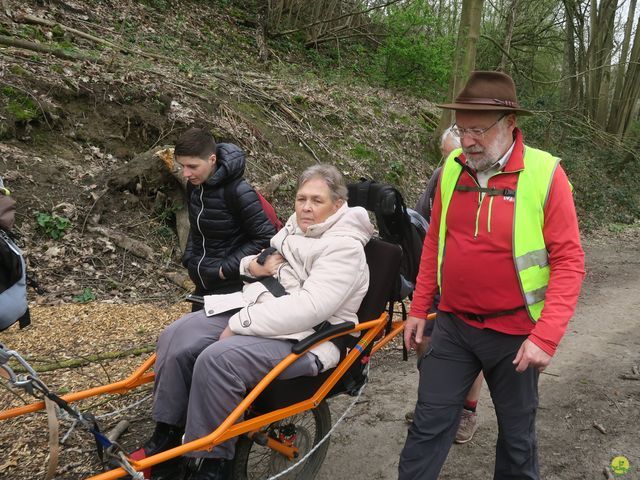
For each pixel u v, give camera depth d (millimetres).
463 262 2322
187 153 3062
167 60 9383
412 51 13406
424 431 2406
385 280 2707
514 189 2229
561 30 18328
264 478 2814
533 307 2240
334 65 14438
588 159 15227
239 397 2334
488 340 2348
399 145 11148
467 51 11359
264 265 2736
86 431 3244
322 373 2564
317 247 2572
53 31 8477
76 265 5598
